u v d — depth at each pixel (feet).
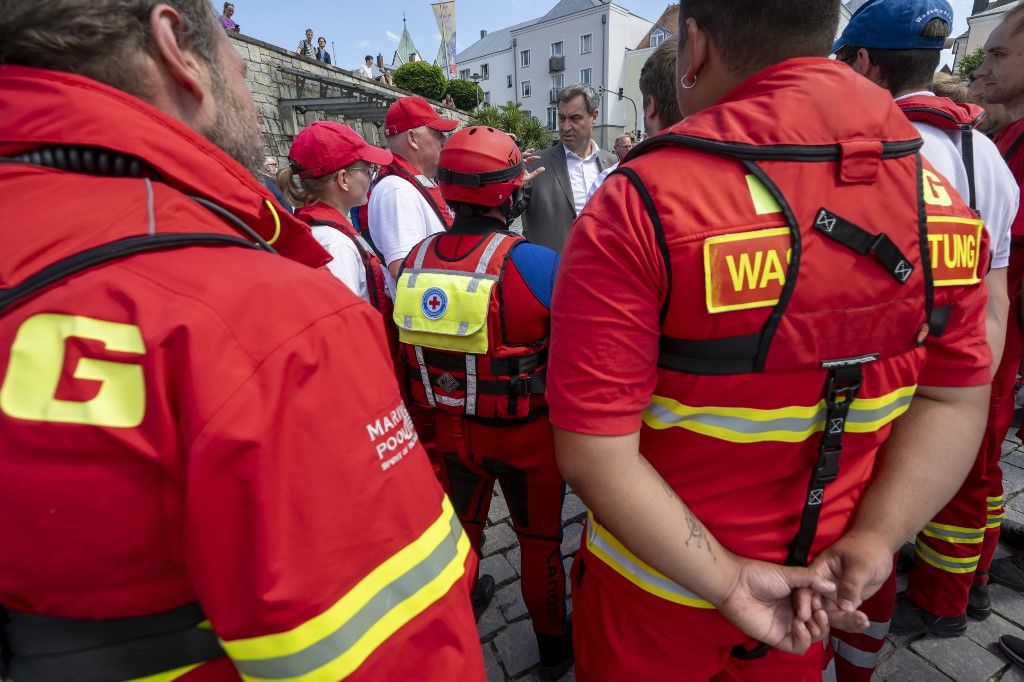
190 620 1.79
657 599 2.95
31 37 1.76
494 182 4.91
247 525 1.59
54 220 1.63
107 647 1.73
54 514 1.52
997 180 4.10
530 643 6.66
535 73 144.15
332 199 7.55
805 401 2.42
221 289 1.66
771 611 2.72
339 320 1.88
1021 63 5.70
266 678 1.69
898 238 2.29
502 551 8.27
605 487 2.42
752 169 2.22
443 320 4.96
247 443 1.54
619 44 133.08
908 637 6.52
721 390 2.38
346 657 1.74
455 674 2.03
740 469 2.61
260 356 1.62
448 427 5.46
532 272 4.82
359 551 1.81
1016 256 5.69
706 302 2.21
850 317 2.29
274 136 39.29
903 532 2.81
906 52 4.08
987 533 6.47
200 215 1.90
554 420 2.51
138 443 1.50
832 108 2.29
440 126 9.80
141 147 1.84
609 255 2.29
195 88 2.12
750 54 2.53
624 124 137.69
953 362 2.72
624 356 2.32
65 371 1.50
